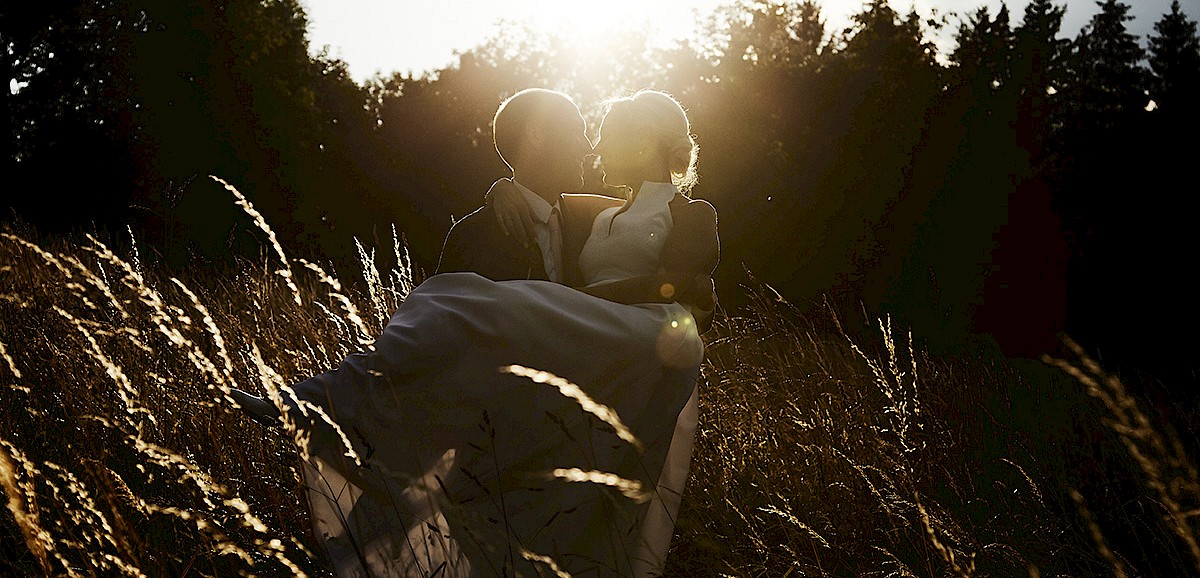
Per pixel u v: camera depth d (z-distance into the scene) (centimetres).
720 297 1316
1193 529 311
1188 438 414
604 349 280
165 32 2769
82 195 2464
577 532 274
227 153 2684
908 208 1652
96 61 2811
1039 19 3491
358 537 275
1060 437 453
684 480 313
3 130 2702
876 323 812
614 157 313
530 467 276
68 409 356
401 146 4809
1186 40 3497
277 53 3133
